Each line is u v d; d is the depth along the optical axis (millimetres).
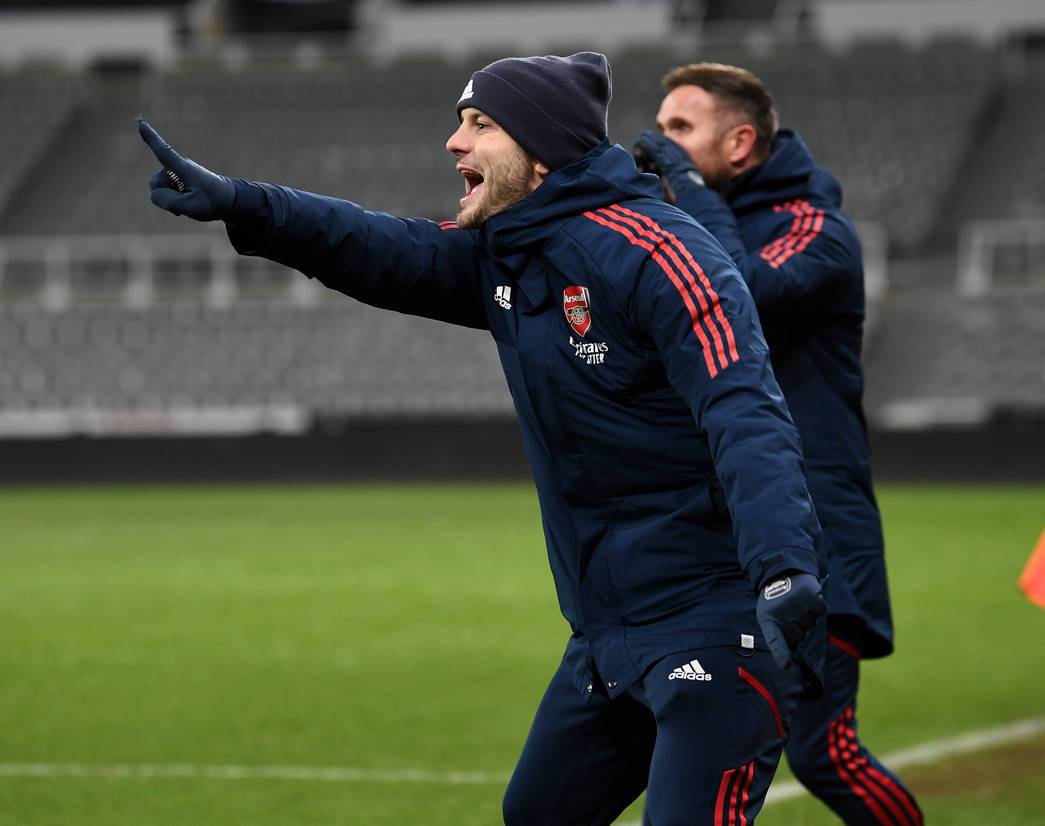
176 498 68125
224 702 24672
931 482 68938
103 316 87375
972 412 72875
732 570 9328
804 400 12562
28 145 100438
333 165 99188
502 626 32844
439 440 75188
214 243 91625
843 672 12672
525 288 9500
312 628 32688
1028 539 47969
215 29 112938
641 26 103938
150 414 77625
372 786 18891
